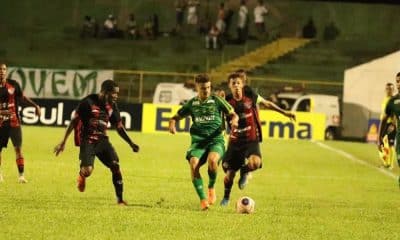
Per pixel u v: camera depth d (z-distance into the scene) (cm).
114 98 3575
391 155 6744
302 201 4172
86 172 3538
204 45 14238
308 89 13688
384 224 3334
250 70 13950
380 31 14512
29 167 5400
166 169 5759
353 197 4503
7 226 2862
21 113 10706
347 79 11906
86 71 11938
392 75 11788
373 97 11819
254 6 14650
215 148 3575
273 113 10631
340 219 3444
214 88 10769
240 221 3219
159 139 9225
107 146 3606
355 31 14512
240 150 3809
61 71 11906
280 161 7025
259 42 14238
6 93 4447
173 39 14250
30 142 7788
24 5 14725
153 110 10612
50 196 3884
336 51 14275
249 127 3800
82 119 3572
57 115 10706
